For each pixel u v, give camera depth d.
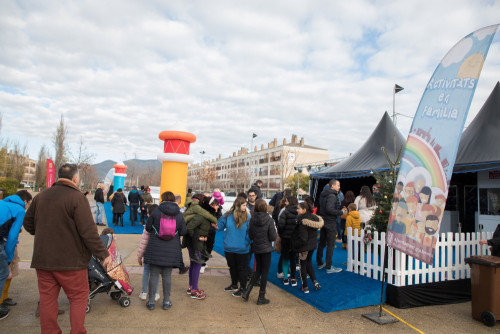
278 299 5.46
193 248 5.29
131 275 6.48
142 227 13.64
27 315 4.30
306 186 45.53
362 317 4.78
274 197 7.73
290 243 5.89
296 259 6.64
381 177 6.96
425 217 4.32
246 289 5.43
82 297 3.30
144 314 4.57
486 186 9.12
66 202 3.19
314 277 5.50
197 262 5.25
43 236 3.15
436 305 5.45
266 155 70.06
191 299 5.28
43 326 3.17
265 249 5.18
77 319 3.24
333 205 6.29
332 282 5.76
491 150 8.52
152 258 4.63
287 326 4.38
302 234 5.41
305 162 63.22
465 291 5.76
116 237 11.19
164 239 4.66
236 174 73.00
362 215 7.41
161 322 4.32
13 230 4.13
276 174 65.25
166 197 4.79
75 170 3.39
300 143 68.19
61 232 3.17
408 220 4.51
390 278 5.34
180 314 4.63
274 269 6.97
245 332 4.15
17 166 57.12
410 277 5.33
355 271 6.13
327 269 6.32
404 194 4.61
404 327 4.46
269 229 5.22
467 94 4.18
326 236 6.46
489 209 9.06
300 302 5.34
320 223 5.42
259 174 71.69
